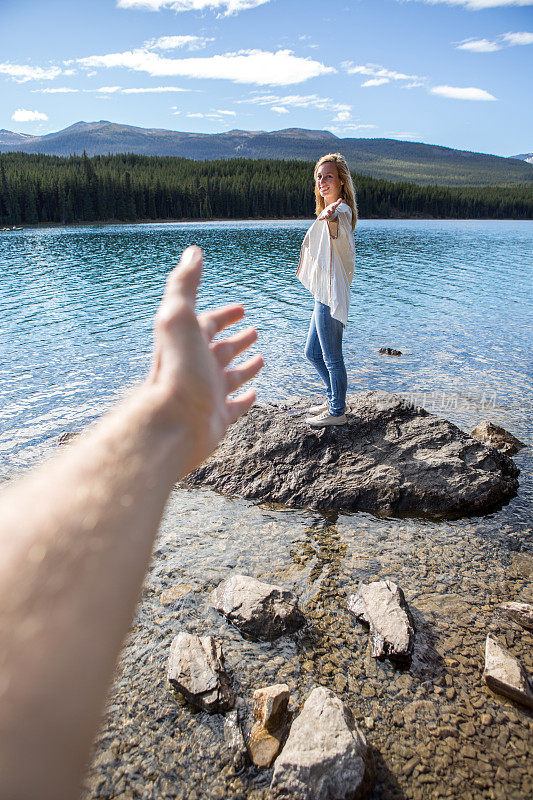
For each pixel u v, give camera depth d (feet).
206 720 9.54
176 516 16.53
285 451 19.16
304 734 8.80
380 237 201.57
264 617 11.66
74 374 33.40
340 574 13.62
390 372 35.17
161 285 79.56
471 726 9.43
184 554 14.34
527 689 9.90
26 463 20.52
